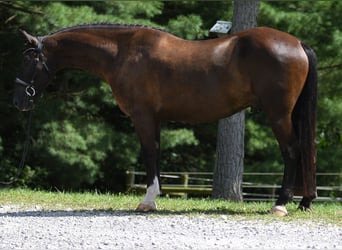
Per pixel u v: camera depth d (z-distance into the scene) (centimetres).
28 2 2150
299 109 1253
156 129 1288
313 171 1252
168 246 973
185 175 2488
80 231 1082
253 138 2452
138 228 1106
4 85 2505
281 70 1211
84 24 1313
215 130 2636
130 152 2469
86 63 1304
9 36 2439
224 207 1380
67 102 2433
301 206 1296
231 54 1236
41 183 2559
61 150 2322
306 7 2442
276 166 2473
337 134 2647
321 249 968
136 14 2330
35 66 1289
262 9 2250
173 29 2250
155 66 1254
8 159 2570
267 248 971
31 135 2467
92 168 2391
